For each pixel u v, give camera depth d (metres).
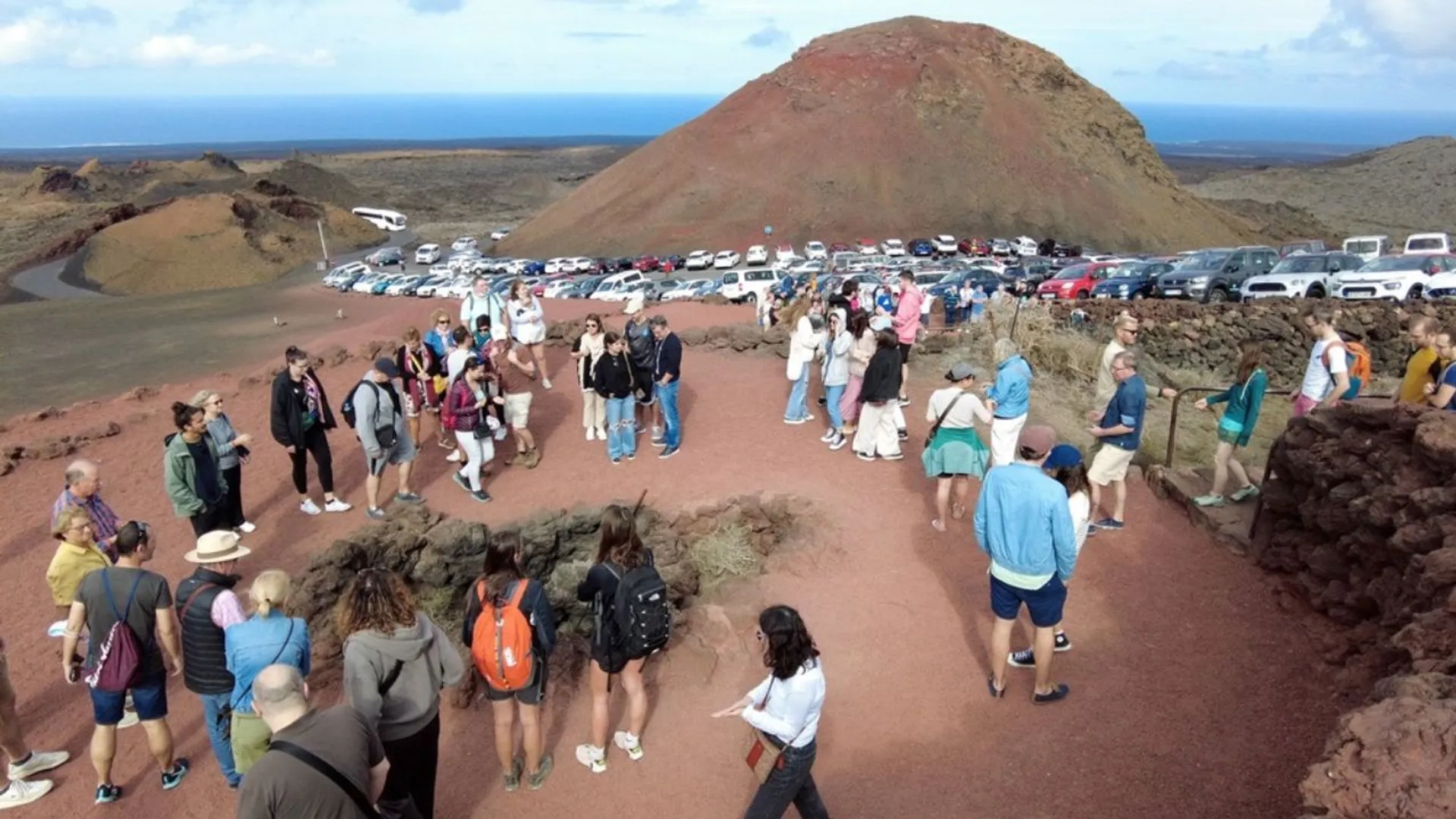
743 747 6.46
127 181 147.50
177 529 10.48
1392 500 6.42
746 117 99.94
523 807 5.97
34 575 9.57
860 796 5.88
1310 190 133.62
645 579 5.81
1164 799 5.60
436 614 9.32
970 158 91.75
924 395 14.66
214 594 5.69
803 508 10.01
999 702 6.70
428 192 156.25
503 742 5.96
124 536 5.86
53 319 52.44
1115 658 7.12
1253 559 8.33
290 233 99.94
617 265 75.38
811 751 4.91
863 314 11.89
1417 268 26.81
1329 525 7.21
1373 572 6.71
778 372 16.41
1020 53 106.69
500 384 11.62
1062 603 6.30
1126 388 8.71
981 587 8.38
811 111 97.31
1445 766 3.69
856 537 9.45
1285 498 7.93
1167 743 6.10
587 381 12.47
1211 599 7.87
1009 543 6.11
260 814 3.73
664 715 6.87
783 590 8.55
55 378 35.69
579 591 6.03
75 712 7.11
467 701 7.16
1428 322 8.34
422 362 12.10
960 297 26.39
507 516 10.48
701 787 6.09
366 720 4.18
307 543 9.84
